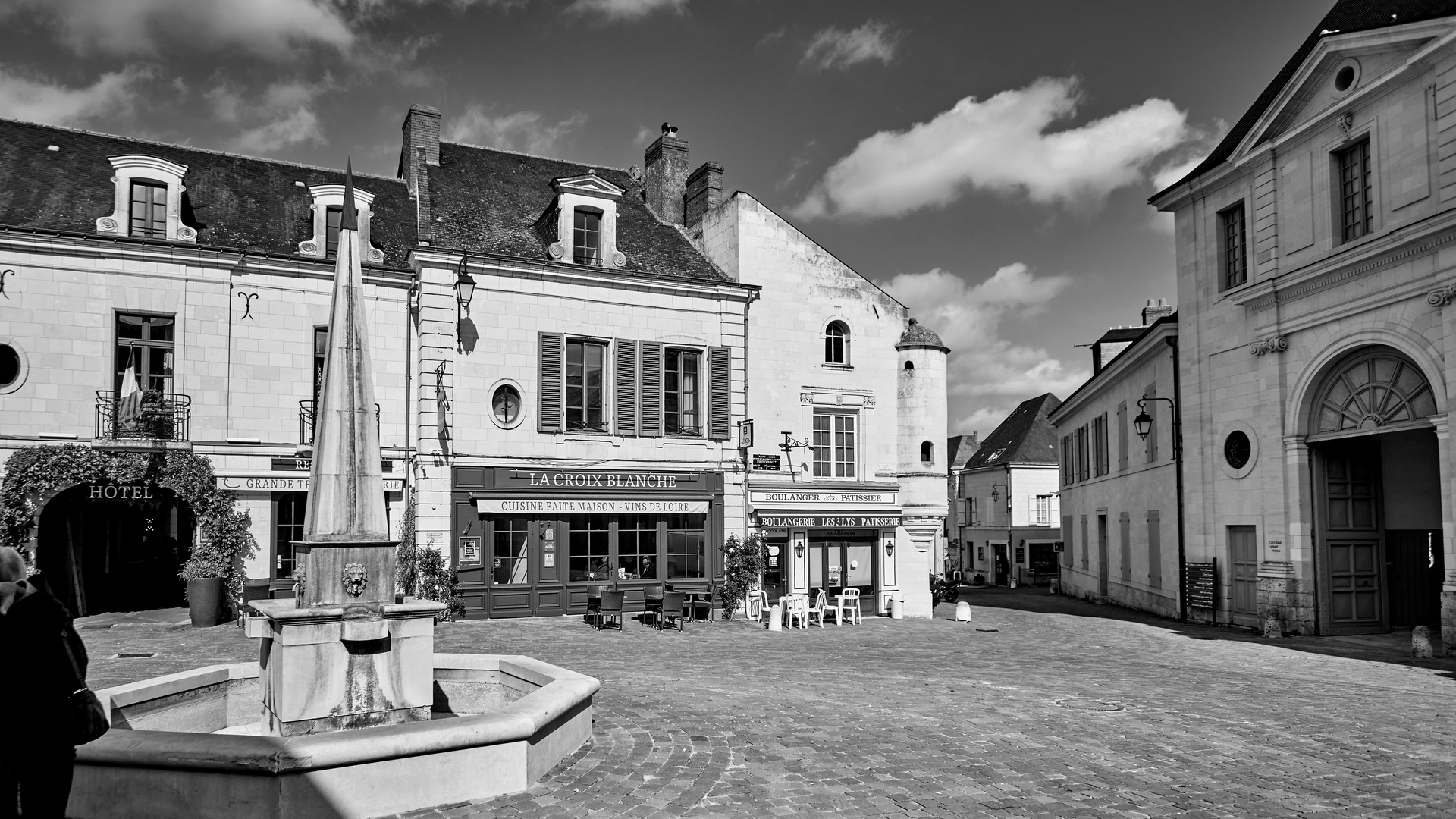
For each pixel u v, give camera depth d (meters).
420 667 7.62
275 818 5.44
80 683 4.46
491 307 19.88
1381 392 16.73
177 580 21.97
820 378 23.03
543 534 20.05
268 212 20.59
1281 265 18.67
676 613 18.94
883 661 14.58
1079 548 34.03
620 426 20.86
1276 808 6.26
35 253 17.34
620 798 6.20
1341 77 17.42
